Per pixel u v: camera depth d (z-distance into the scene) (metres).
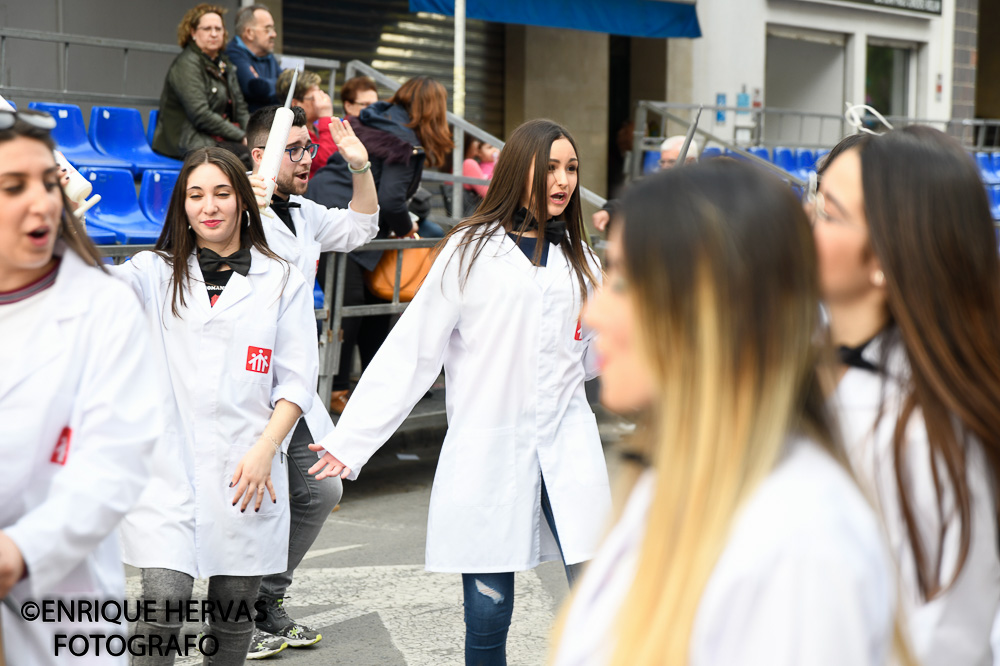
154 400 1.87
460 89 8.51
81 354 1.81
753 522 1.01
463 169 8.65
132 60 9.30
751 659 0.98
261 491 2.92
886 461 1.51
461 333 3.02
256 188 3.77
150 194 6.72
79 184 3.20
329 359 6.03
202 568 2.88
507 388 2.97
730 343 1.04
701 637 1.00
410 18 12.02
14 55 8.62
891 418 1.53
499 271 2.96
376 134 6.04
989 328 1.57
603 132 13.68
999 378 1.53
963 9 17.03
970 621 1.52
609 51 14.52
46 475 1.82
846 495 1.04
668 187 1.09
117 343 1.83
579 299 3.00
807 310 1.07
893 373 1.56
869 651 0.98
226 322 2.93
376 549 5.02
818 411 1.09
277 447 2.96
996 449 1.50
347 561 4.83
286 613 4.05
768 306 1.05
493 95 12.99
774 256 1.05
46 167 1.76
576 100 13.41
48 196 1.74
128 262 3.00
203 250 2.97
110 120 7.12
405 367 2.99
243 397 2.95
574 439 3.02
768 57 15.08
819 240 1.64
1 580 1.65
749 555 0.99
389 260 6.30
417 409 6.56
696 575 1.02
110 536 1.97
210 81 6.79
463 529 2.93
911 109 16.67
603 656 1.12
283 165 4.04
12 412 1.77
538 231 3.01
